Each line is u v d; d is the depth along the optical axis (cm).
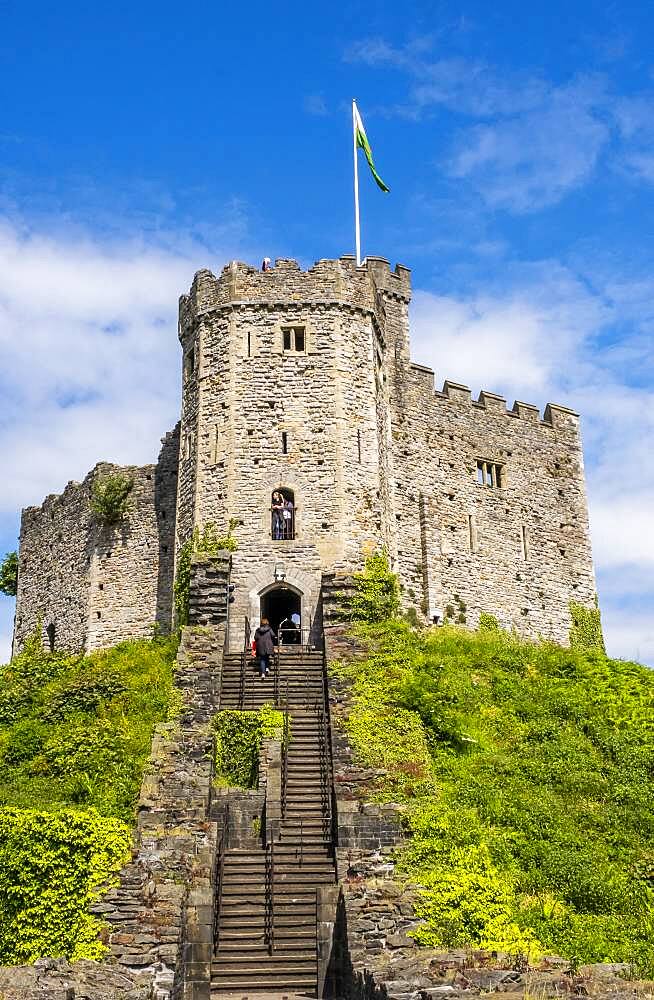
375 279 4400
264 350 3697
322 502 3534
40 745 2816
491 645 3541
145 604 4194
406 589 4094
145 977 1628
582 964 1691
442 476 4350
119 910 1823
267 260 3847
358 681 2828
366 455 3644
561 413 4894
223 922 2023
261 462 3581
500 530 4478
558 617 4569
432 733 2653
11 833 1961
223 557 3316
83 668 3603
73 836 1977
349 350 3725
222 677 2930
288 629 3434
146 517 4288
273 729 2559
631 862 2191
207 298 3806
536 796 2412
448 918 1869
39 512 4900
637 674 3316
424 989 1436
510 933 1834
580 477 4862
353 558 3497
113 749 2692
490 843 2159
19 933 1820
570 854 2150
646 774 2602
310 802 2356
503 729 2778
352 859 2108
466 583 4288
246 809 2356
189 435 3738
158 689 3062
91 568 4344
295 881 2103
